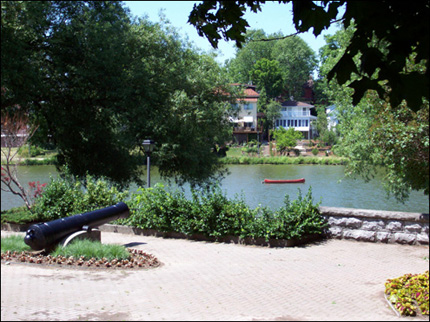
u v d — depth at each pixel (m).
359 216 11.76
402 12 3.29
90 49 23.05
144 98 24.69
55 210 14.81
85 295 7.04
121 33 24.69
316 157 64.44
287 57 89.31
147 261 9.68
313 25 3.72
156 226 13.05
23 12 21.22
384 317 5.98
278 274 8.53
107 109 23.12
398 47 3.29
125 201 14.41
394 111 14.01
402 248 10.91
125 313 6.07
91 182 15.38
